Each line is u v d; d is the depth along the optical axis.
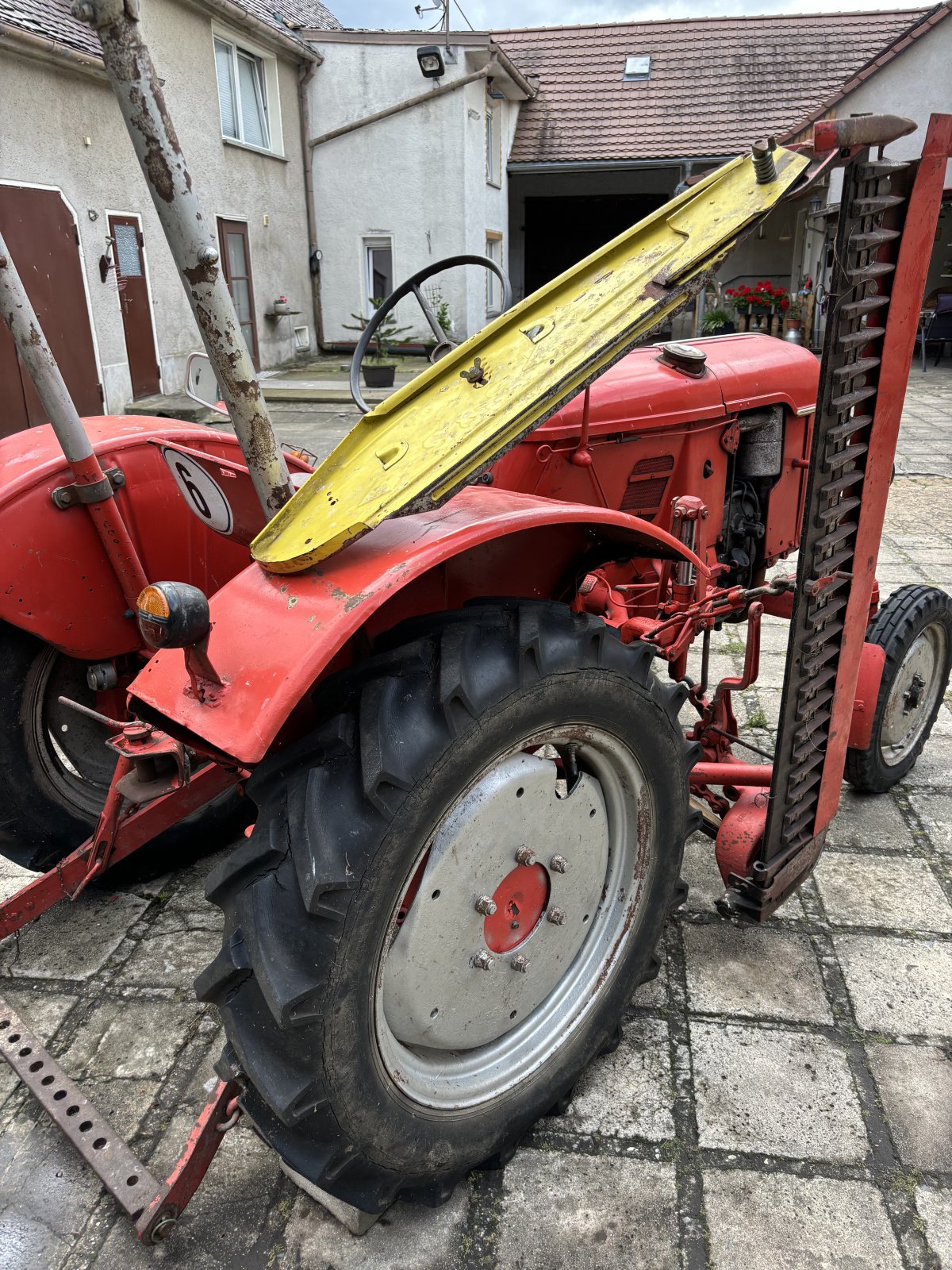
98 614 2.08
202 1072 1.81
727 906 1.99
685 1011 1.91
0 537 1.93
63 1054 1.86
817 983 1.98
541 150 14.74
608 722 1.51
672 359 2.48
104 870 2.01
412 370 12.21
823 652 1.79
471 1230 1.49
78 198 8.51
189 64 10.09
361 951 1.22
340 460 1.43
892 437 1.73
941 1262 1.42
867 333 1.54
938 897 2.25
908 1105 1.69
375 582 1.24
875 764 2.55
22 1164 1.63
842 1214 1.49
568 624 1.45
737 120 14.48
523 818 1.45
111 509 1.98
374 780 1.20
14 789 2.12
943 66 11.34
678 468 2.47
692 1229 1.48
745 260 14.34
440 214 12.91
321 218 13.33
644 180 16.25
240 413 1.34
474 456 1.26
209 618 1.18
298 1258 1.45
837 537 1.68
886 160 1.47
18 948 2.16
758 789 2.03
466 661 1.31
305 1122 1.24
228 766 1.45
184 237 1.18
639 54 15.75
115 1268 1.45
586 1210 1.52
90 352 8.81
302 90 12.67
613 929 1.72
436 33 12.12
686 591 2.11
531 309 1.49
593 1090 1.74
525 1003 1.58
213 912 2.28
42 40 7.59
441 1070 1.48
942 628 2.63
